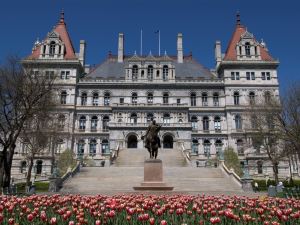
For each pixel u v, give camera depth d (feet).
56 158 244.42
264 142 216.13
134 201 49.01
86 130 280.92
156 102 289.12
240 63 292.20
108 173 151.84
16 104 134.31
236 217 35.04
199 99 291.58
